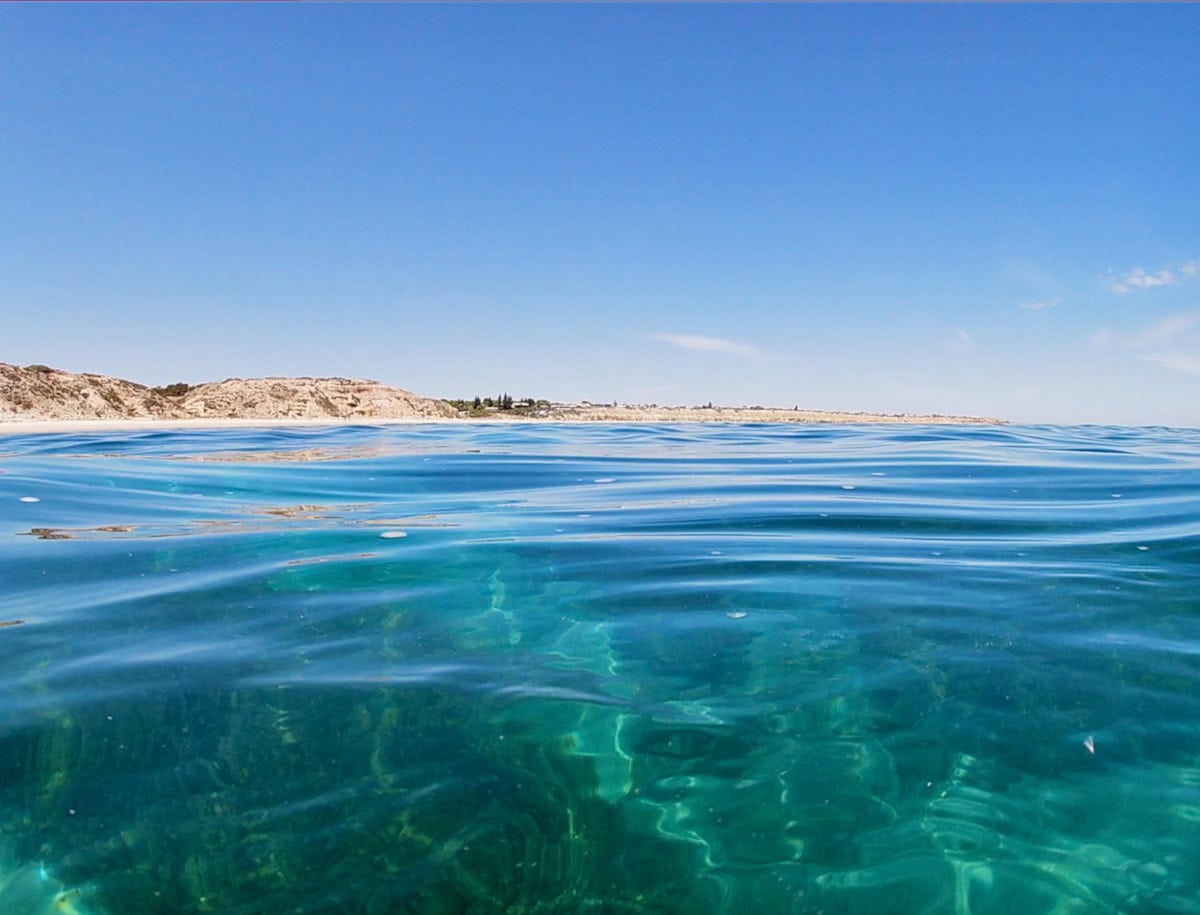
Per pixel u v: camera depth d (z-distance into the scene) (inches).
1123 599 113.6
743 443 401.7
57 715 76.9
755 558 134.4
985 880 59.7
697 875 59.3
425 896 56.0
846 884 59.2
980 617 106.5
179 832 60.9
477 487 221.3
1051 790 70.0
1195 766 73.2
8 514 165.0
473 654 94.0
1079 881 59.6
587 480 235.8
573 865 60.0
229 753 71.2
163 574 123.2
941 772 72.3
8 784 65.9
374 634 99.7
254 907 54.1
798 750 75.1
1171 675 89.5
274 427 584.4
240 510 178.4
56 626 100.0
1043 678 88.8
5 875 56.2
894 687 86.9
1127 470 257.4
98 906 53.8
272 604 109.9
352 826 62.3
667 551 138.9
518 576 123.9
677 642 98.2
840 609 109.3
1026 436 470.0
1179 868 61.1
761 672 90.1
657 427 610.2
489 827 63.1
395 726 76.8
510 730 76.7
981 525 161.6
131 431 481.7
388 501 193.9
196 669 88.4
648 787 69.3
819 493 205.6
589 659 93.0
